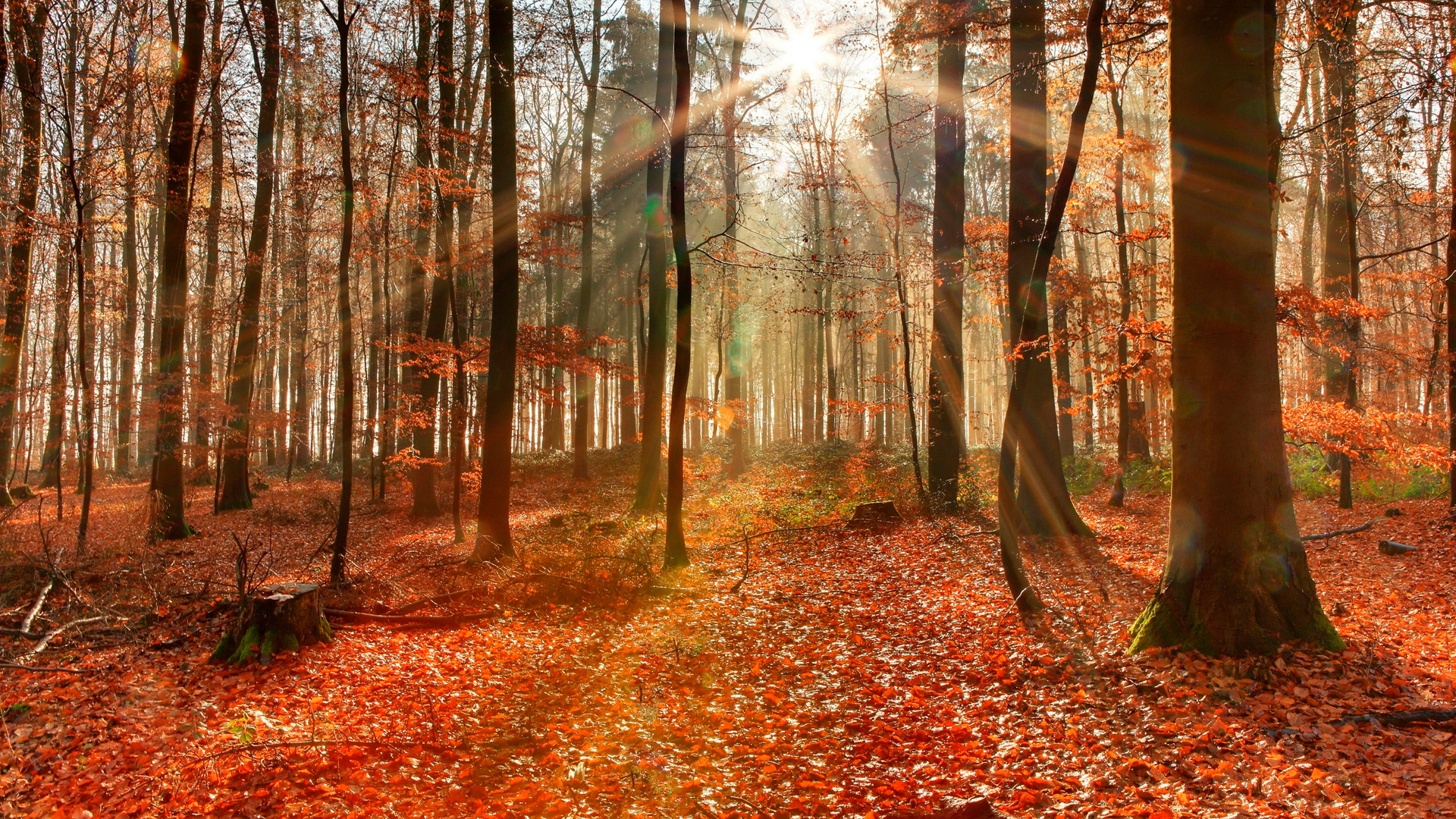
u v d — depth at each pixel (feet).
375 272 68.95
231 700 20.40
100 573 35.12
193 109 51.75
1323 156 44.14
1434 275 43.80
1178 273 21.16
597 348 76.33
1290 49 38.19
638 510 55.52
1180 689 18.12
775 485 69.00
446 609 31.48
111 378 118.73
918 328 58.54
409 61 51.83
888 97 57.52
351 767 16.56
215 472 86.69
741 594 33.42
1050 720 18.02
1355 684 17.83
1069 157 25.73
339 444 116.37
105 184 47.67
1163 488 56.29
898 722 18.90
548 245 56.18
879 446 89.30
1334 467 54.39
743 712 20.16
